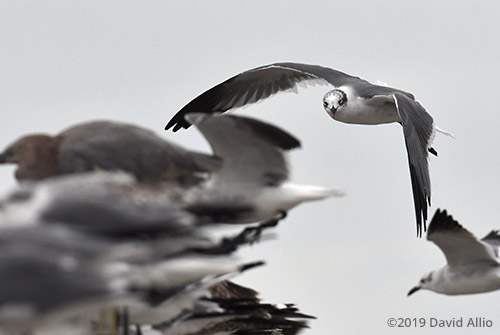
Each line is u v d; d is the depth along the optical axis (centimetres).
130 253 1433
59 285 1358
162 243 1543
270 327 1997
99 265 1404
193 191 1697
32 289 1352
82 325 1706
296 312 1998
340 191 1698
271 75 2314
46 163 1716
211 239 1648
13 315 1345
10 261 1364
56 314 1374
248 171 1698
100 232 1449
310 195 1691
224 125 1667
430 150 2267
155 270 1562
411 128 2122
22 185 1506
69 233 1423
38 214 1449
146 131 1723
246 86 2311
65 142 1717
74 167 1700
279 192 1695
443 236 2267
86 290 1362
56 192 1468
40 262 1370
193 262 1595
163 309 1744
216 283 1855
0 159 1730
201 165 1709
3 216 1453
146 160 1698
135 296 1561
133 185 1662
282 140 1673
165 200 1662
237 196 1694
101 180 1555
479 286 2317
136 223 1471
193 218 1544
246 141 1680
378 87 2298
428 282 2388
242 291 2019
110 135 1714
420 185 2078
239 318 1975
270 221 1712
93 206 1464
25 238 1392
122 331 1734
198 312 1936
